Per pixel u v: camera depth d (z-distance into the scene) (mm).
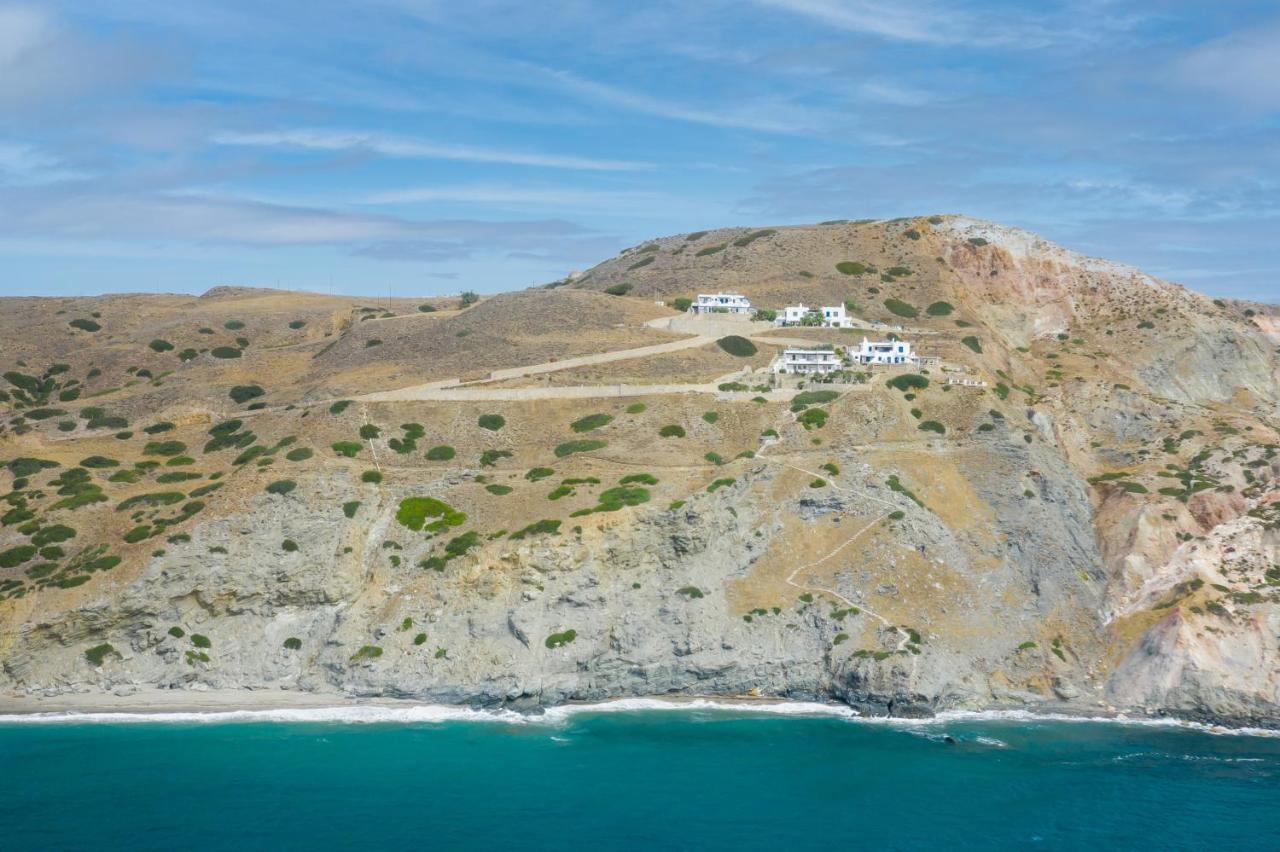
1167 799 93812
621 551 120062
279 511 122812
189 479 136250
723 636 117000
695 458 136250
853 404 143250
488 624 115500
